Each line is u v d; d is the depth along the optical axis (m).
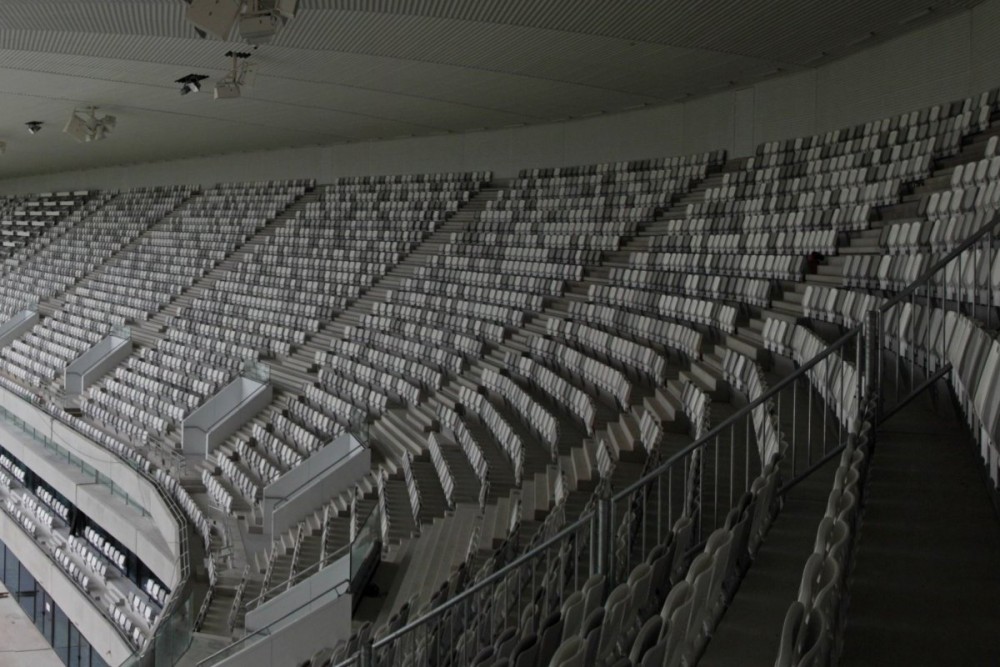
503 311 17.47
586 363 12.78
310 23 13.96
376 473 15.09
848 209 12.60
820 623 3.08
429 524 11.85
